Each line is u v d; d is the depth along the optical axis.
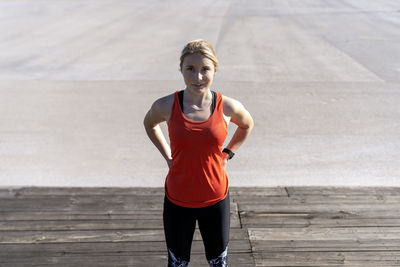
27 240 3.44
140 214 3.81
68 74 9.58
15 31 15.09
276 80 9.10
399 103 7.55
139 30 15.48
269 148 5.71
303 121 6.70
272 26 16.61
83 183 4.75
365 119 6.78
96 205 3.97
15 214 3.81
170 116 2.18
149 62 10.75
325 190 4.31
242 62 10.75
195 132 2.11
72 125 6.55
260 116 6.91
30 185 4.68
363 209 3.93
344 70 9.95
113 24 16.84
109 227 3.62
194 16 19.16
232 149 2.50
